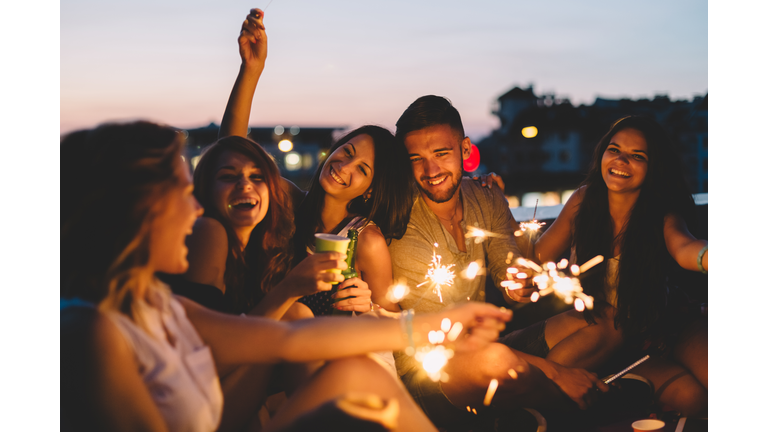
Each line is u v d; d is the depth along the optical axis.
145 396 1.25
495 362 2.13
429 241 2.71
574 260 2.80
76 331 1.20
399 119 2.80
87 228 1.28
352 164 2.55
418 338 1.67
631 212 2.59
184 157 1.42
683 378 2.36
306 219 2.73
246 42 2.90
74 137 1.32
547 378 2.25
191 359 1.43
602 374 2.71
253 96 2.95
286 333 1.64
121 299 1.30
